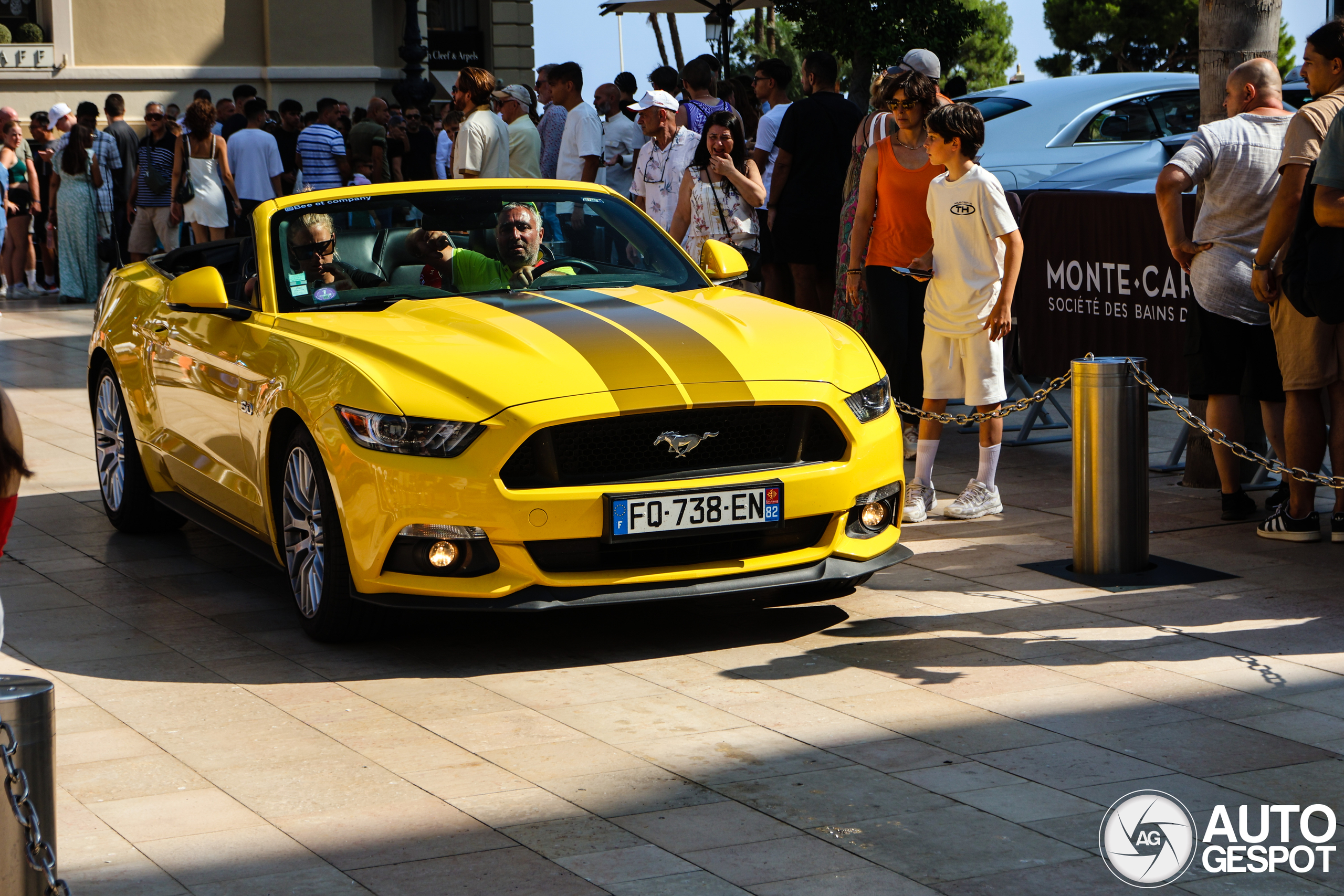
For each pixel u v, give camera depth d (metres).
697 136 9.34
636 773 3.89
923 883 3.21
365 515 4.78
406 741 4.17
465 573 4.74
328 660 4.97
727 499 4.86
